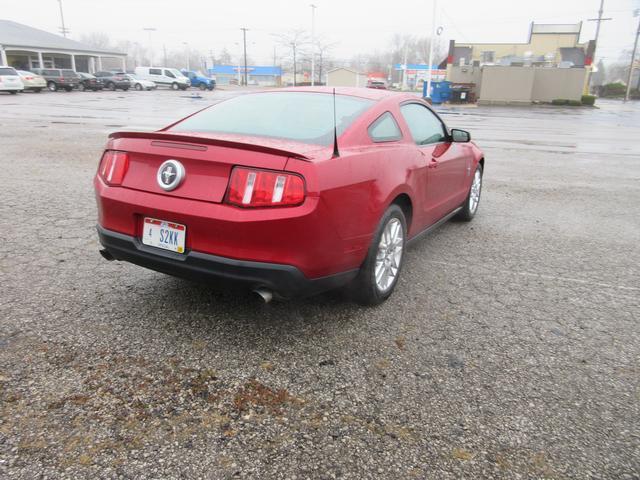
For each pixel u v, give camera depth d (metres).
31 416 2.24
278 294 2.70
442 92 36.09
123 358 2.71
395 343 2.99
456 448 2.17
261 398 2.44
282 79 93.75
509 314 3.44
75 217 5.27
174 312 3.24
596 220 6.00
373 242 3.17
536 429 2.30
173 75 49.88
